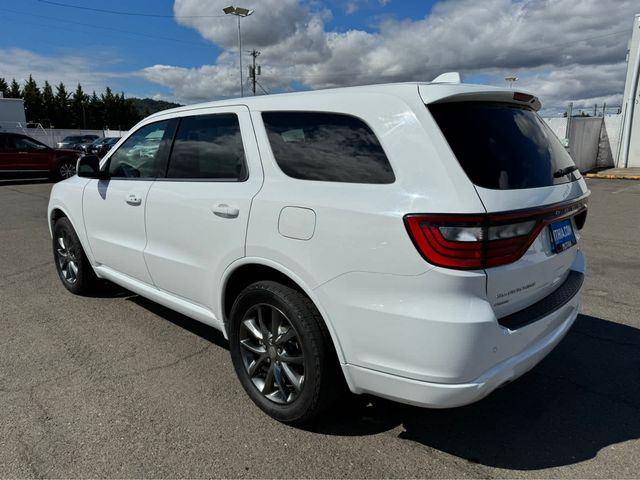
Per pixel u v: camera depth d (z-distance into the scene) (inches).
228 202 112.7
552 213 94.1
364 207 88.7
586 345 149.9
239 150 116.6
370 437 105.2
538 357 96.9
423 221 81.9
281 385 108.5
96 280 189.2
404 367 87.0
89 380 127.2
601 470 95.0
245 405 116.5
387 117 91.4
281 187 104.0
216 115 125.1
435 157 84.8
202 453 99.2
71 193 178.1
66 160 669.3
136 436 104.1
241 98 121.3
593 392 123.7
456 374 83.5
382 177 89.8
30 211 409.7
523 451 100.9
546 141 108.1
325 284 94.4
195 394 121.0
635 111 794.8
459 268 81.1
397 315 85.4
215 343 150.5
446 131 87.1
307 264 96.7
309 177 101.2
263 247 104.5
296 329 100.8
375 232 86.8
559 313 102.0
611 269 230.2
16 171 624.4
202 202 120.0
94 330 159.3
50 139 1727.4
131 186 147.3
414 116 88.4
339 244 91.4
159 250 137.9
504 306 90.0
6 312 174.6
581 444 103.2
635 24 771.4
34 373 130.5
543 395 122.6
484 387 85.4
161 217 134.0
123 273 160.9
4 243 285.1
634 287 203.3
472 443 103.4
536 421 111.5
